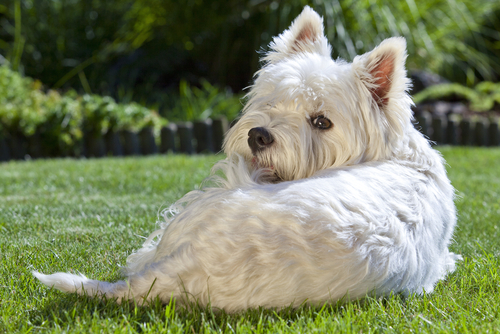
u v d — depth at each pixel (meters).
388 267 1.68
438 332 1.59
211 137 7.98
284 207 1.61
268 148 2.13
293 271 1.57
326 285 1.60
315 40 2.60
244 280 1.58
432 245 1.96
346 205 1.66
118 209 3.59
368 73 2.24
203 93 10.48
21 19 10.87
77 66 11.07
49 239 2.75
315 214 1.60
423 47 11.27
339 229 1.60
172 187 4.59
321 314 1.63
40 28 11.02
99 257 2.46
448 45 12.12
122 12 11.54
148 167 5.81
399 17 10.68
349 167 2.06
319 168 2.20
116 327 1.55
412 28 10.86
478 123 10.07
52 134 7.36
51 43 11.02
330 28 9.95
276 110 2.26
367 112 2.20
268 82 2.36
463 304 1.90
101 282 1.81
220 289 1.61
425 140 2.34
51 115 7.43
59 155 7.53
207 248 1.61
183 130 7.83
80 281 1.79
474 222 3.43
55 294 1.88
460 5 11.80
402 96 2.21
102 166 5.85
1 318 1.64
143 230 2.97
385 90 2.25
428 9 11.40
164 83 12.41
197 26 11.41
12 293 1.89
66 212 3.48
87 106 7.67
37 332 1.56
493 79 14.09
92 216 3.35
